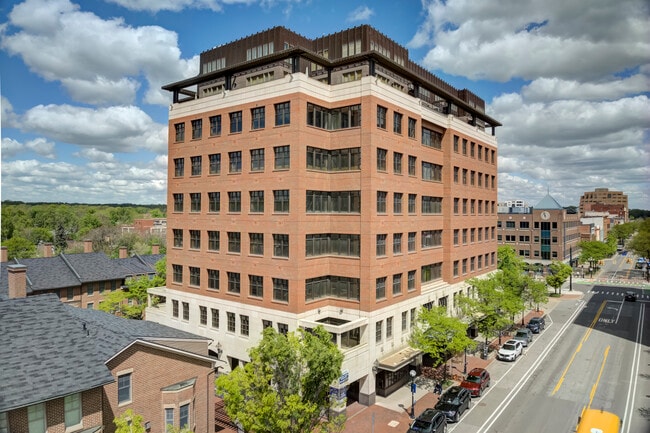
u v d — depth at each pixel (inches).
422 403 1323.8
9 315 805.9
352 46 1692.9
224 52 1838.1
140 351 881.5
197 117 1659.7
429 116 1738.4
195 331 1656.0
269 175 1428.4
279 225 1398.9
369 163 1385.3
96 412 765.3
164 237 5629.9
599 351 1841.8
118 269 2461.9
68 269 2295.8
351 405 1323.8
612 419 870.4
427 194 1748.3
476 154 2161.7
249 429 818.8
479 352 1813.5
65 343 792.9
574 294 3378.4
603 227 7534.5
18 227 4778.5
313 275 1409.9
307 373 827.4
